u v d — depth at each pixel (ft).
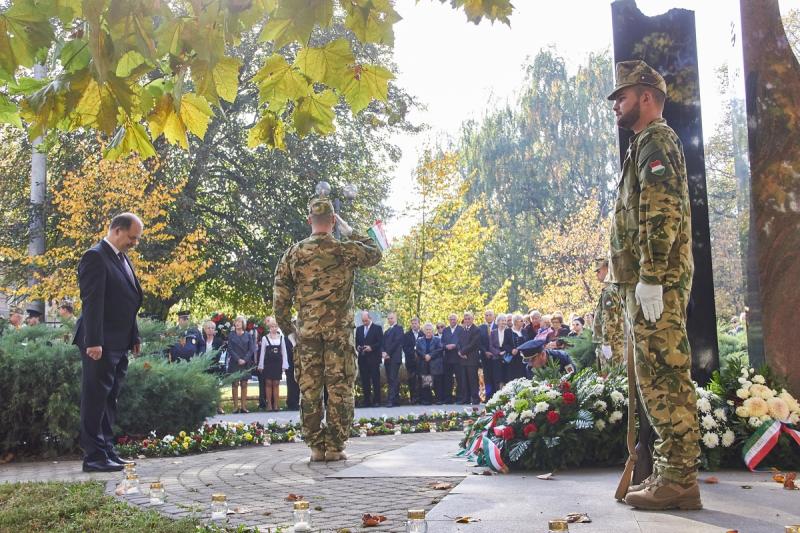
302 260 25.62
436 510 15.42
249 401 78.74
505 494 17.08
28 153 95.96
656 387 14.75
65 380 31.76
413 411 58.23
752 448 19.76
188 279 85.61
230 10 8.05
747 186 23.13
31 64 8.57
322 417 26.27
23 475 25.54
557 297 134.72
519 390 23.98
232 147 102.78
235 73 9.21
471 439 25.20
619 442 21.54
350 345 25.89
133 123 10.07
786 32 23.11
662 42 22.11
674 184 14.64
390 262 112.88
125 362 27.50
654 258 14.49
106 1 7.64
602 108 171.01
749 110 23.09
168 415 35.76
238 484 21.53
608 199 169.37
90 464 26.16
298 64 9.98
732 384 20.94
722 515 14.02
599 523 13.58
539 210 169.48
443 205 108.17
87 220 81.76
